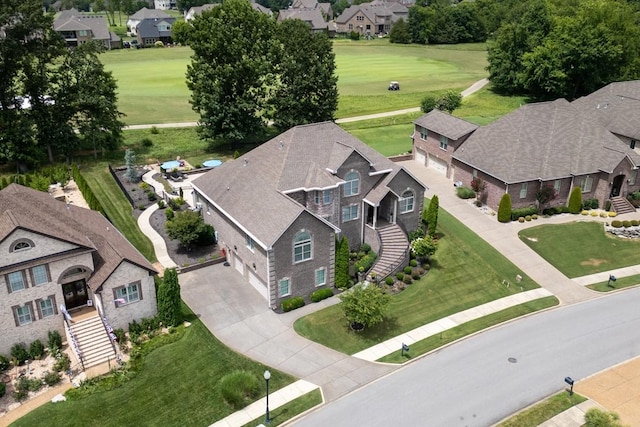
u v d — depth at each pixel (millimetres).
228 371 35875
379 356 37938
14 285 35625
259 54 78562
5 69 66625
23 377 34844
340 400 33781
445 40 181375
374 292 39312
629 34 109125
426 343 39375
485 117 99312
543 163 58812
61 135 70375
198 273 47781
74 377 35312
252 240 43688
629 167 59438
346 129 90625
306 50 83062
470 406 33375
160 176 69812
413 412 32875
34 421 31750
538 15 114688
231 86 77062
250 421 31969
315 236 42750
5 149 66188
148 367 36094
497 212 58438
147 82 118312
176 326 40062
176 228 49875
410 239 52719
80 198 61344
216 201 49125
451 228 55812
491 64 119000
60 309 38062
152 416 32312
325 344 39062
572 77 108250
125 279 38281
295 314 42375
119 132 78062
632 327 41531
